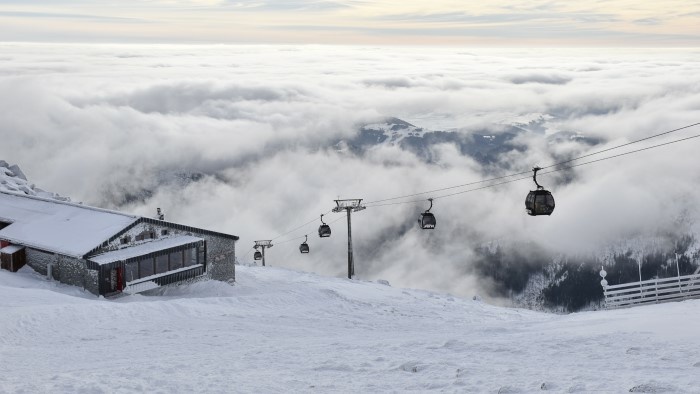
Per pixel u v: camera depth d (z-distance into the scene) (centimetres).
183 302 3073
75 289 4128
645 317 1797
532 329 1888
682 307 1992
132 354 1772
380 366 1288
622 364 1161
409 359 1340
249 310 3092
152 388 1125
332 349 1578
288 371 1295
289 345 1758
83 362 1658
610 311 2217
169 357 1652
